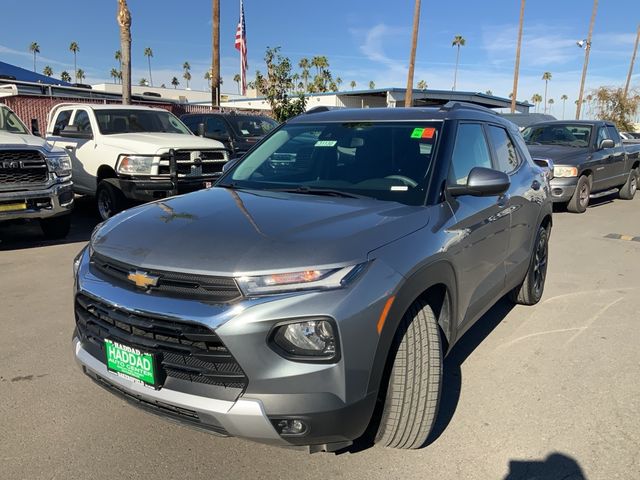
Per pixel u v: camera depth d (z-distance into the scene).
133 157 8.55
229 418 2.32
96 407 3.38
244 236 2.58
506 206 4.06
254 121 13.16
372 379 2.45
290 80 17.95
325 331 2.33
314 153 3.82
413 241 2.78
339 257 2.43
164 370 2.49
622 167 12.93
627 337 4.56
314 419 2.32
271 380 2.29
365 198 3.26
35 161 7.13
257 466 2.83
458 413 3.34
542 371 3.92
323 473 2.77
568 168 10.93
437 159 3.41
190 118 12.91
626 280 6.26
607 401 3.50
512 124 5.01
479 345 4.38
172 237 2.66
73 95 20.19
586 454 2.95
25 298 5.36
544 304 5.39
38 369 3.87
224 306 2.33
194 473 2.77
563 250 7.82
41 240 8.02
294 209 2.98
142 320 2.49
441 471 2.79
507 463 2.86
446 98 38.97
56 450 2.94
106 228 3.03
